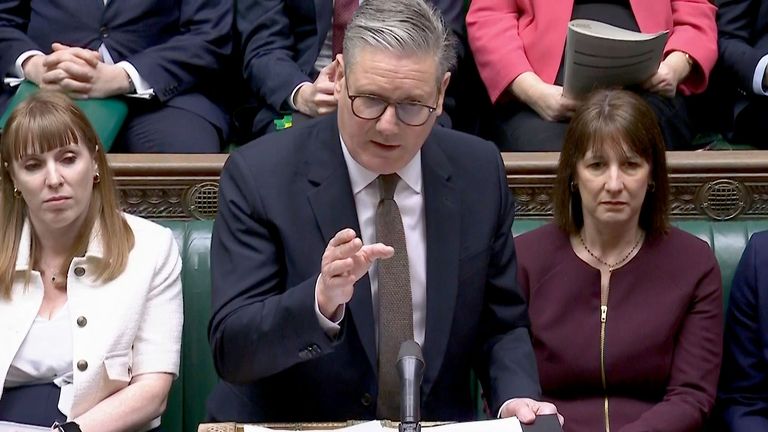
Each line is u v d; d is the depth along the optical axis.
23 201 10.65
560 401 11.32
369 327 9.18
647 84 14.46
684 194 13.45
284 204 9.31
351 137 8.77
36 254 10.67
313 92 14.08
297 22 15.87
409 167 9.50
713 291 11.27
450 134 9.99
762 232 11.93
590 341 11.19
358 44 8.44
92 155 10.63
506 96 15.34
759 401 11.66
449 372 9.52
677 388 11.06
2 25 15.77
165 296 10.92
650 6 15.44
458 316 9.48
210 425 8.55
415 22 8.40
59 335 10.48
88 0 15.70
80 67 14.53
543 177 13.45
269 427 8.60
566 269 11.41
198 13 16.05
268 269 9.23
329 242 8.73
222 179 9.63
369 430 8.18
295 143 9.61
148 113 15.37
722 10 16.59
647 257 11.34
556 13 15.29
